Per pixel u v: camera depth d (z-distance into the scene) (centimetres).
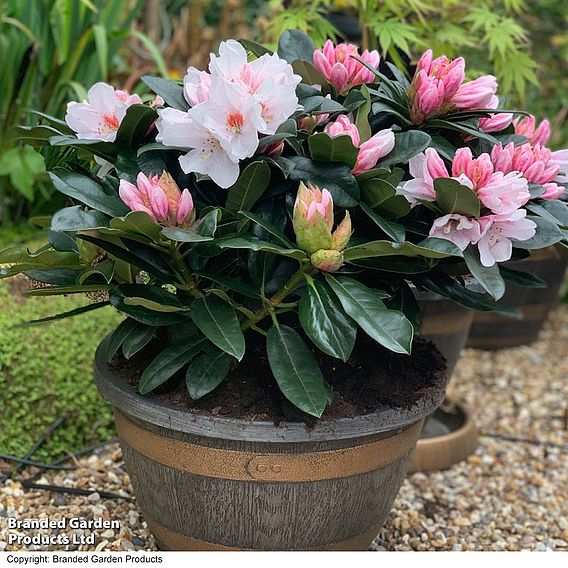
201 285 149
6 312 239
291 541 151
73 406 229
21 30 325
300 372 138
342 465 146
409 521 215
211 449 144
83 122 147
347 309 132
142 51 429
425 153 141
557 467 260
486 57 323
